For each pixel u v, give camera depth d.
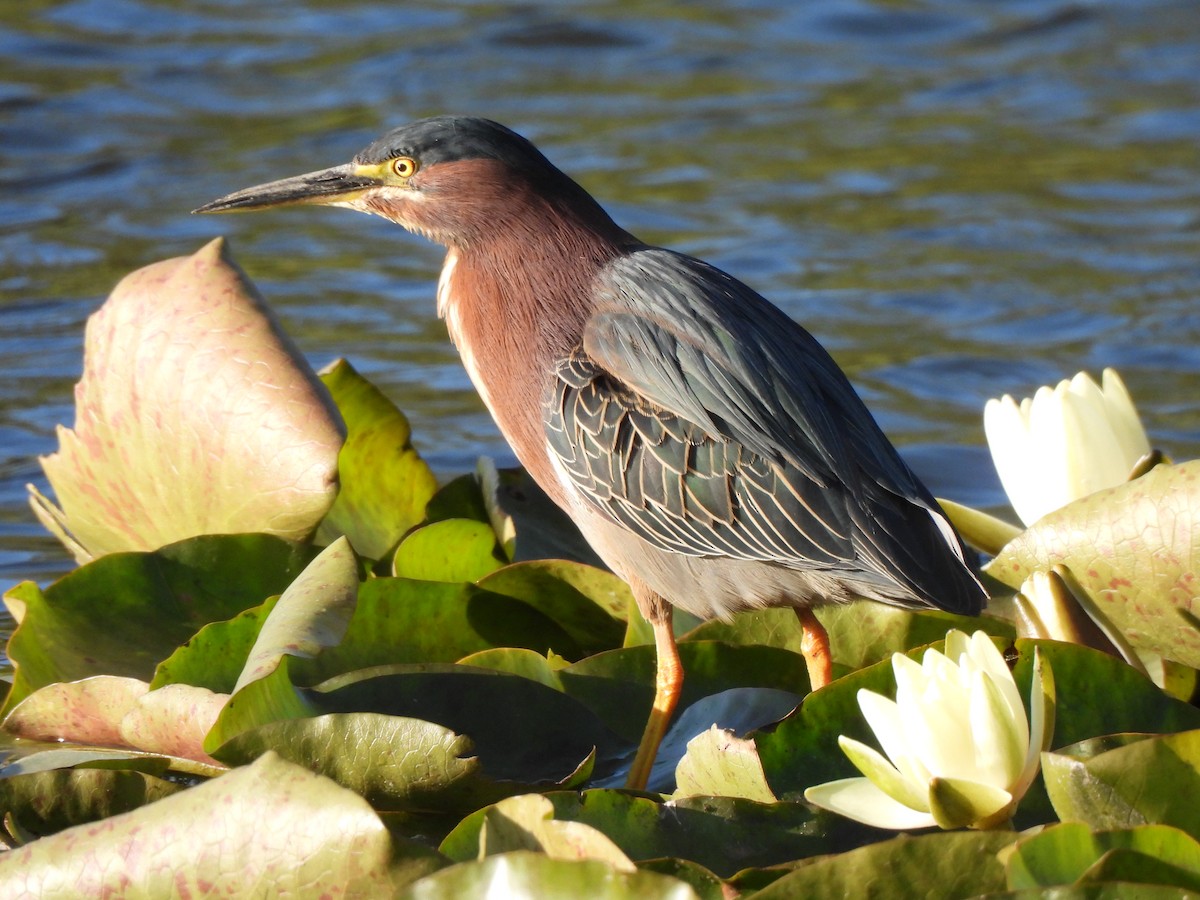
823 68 28.61
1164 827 6.29
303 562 10.14
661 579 9.84
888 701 6.95
